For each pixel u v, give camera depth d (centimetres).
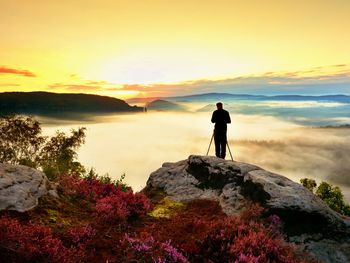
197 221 865
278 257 711
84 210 872
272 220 886
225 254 681
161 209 1035
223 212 997
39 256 580
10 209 728
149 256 641
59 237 679
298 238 867
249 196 1016
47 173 1389
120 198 942
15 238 604
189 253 686
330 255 830
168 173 1347
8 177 825
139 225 851
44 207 800
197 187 1192
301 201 923
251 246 707
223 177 1158
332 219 915
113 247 679
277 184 1011
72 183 1004
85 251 643
